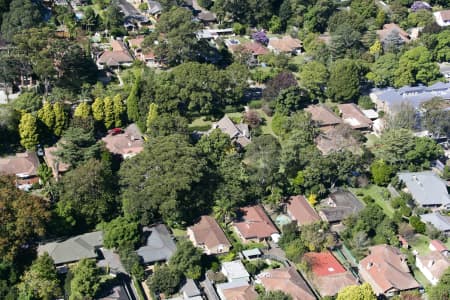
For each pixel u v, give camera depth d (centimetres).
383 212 17050
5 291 13538
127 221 15338
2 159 18000
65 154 16938
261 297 13288
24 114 18338
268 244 15888
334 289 14212
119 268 14612
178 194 15825
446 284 14100
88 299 13188
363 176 18350
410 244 16162
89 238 15250
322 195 17688
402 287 14425
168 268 14312
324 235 15488
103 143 18025
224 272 14712
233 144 19125
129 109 19900
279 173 17338
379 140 19700
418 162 19150
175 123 18450
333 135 19525
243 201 16888
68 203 15538
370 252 15462
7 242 14012
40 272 13625
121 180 16238
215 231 15662
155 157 16162
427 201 17512
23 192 15000
